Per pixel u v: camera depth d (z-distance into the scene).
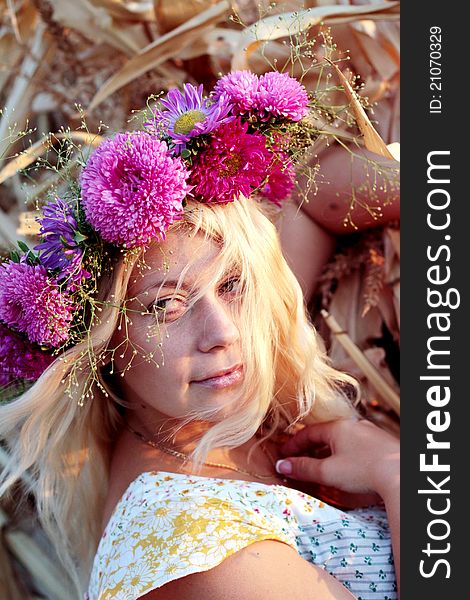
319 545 1.12
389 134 1.49
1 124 1.63
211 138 1.00
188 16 1.48
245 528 1.01
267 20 1.32
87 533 1.34
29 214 1.31
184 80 1.56
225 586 0.97
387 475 1.20
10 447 1.48
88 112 1.45
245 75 1.06
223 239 1.05
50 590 1.57
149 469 1.16
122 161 0.97
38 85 1.62
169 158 0.97
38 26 1.63
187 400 1.08
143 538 1.02
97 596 1.09
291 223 1.46
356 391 1.52
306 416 1.31
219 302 1.07
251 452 1.25
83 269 1.02
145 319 1.05
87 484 1.30
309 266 1.51
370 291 1.52
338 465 1.24
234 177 1.02
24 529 1.57
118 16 1.55
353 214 1.45
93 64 1.63
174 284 1.03
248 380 1.10
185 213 1.03
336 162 1.41
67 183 1.17
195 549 0.97
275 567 1.00
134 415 1.24
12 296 1.02
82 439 1.27
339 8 1.38
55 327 1.02
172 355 1.05
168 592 0.99
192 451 1.17
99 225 0.97
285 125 1.07
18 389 1.22
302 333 1.20
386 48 1.48
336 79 1.46
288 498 1.13
